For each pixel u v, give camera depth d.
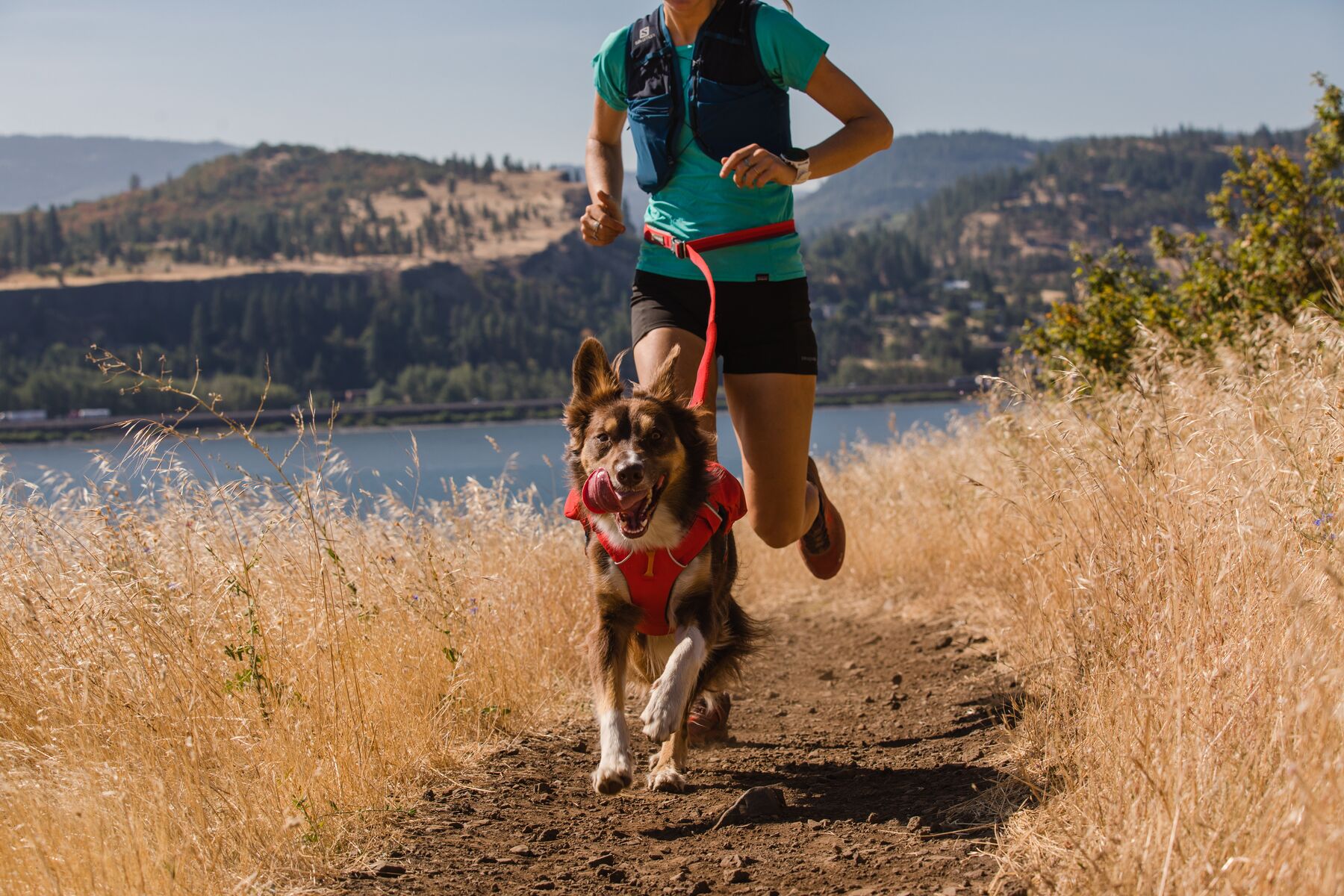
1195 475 4.40
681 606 4.32
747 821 3.86
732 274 4.78
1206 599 3.78
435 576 5.45
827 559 6.07
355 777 3.95
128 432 4.62
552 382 180.50
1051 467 5.79
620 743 3.96
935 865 3.20
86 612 4.41
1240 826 2.63
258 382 142.38
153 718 3.94
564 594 6.76
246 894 3.06
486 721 5.04
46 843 3.06
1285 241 9.36
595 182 5.12
